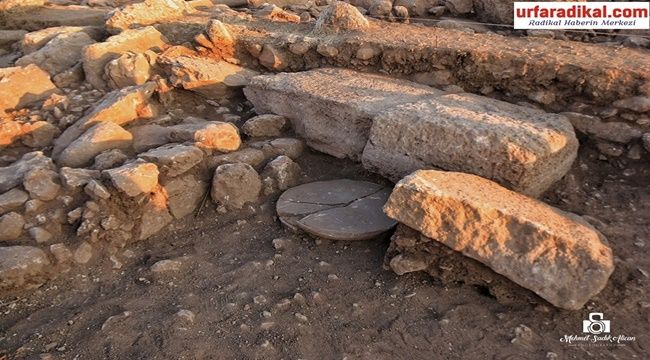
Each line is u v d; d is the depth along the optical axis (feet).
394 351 9.41
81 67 16.87
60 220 11.75
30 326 9.98
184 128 14.16
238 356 9.26
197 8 21.67
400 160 13.02
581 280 9.62
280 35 17.88
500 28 19.30
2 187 12.13
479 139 11.91
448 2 21.15
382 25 18.71
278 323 9.95
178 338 9.59
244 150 14.32
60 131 14.70
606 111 14.01
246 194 13.26
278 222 12.80
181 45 17.69
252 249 12.05
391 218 11.44
